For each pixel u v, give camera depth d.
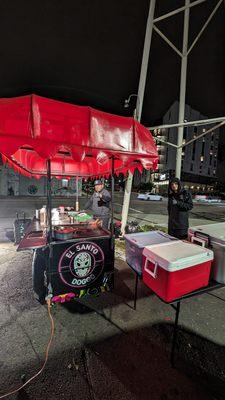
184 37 6.79
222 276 2.45
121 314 3.03
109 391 1.89
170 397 1.86
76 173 6.50
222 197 46.59
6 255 5.20
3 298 3.34
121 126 2.70
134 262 2.89
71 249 2.83
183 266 2.12
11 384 1.94
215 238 2.54
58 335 2.58
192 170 63.38
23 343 2.44
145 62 6.14
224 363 2.24
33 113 2.21
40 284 2.93
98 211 5.91
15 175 27.03
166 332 2.69
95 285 3.06
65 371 2.08
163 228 8.52
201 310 3.21
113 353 2.32
